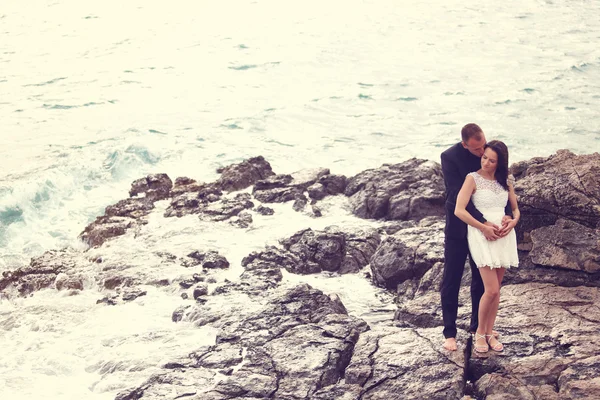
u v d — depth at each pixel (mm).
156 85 24688
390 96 22719
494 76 24844
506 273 7938
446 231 6352
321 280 10062
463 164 6266
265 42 31172
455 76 25047
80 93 23641
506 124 19422
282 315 8102
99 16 37594
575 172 8281
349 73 25875
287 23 35062
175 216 12914
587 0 39375
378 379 6230
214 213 12734
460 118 20141
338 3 39719
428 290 8781
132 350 8156
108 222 12711
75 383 7629
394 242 9836
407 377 6191
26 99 22953
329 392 6203
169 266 10719
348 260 10453
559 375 5992
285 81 24969
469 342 6605
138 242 11805
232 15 37281
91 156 16656
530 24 33719
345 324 7547
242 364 7105
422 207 11828
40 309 9703
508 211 6195
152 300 9695
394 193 12297
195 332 8445
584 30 32125
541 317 6945
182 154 17078
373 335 6980
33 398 7293
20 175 15508
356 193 12836
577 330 6629
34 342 8656
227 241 11555
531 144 17750
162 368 7359
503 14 36156
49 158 16812
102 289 10367
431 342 6680
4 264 11898
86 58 29000
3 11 38938
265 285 9547
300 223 12141
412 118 20297
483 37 31266
